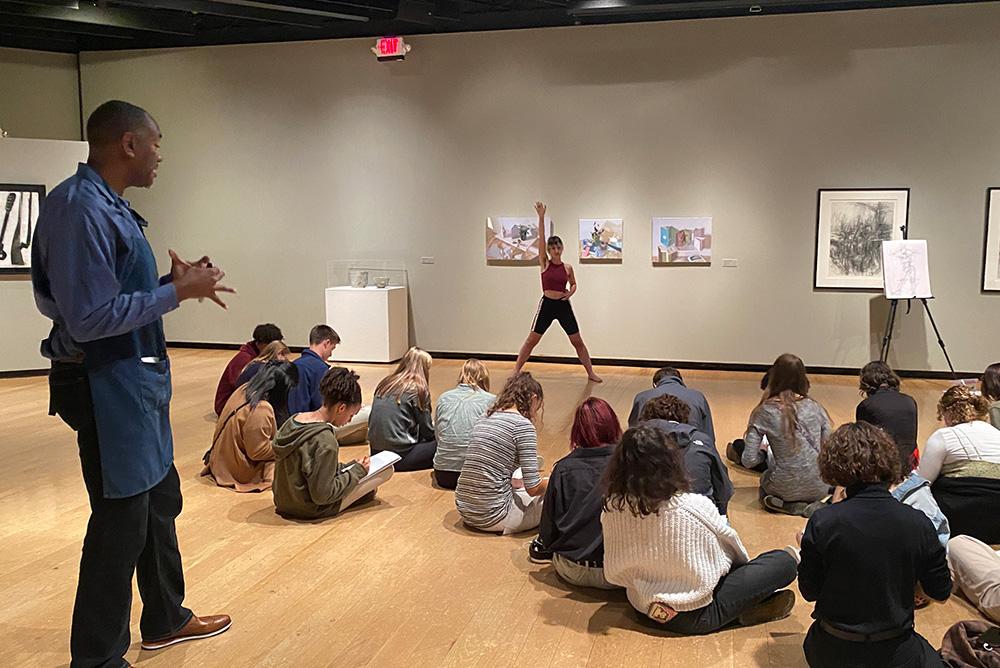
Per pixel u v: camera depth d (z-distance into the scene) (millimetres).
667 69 9258
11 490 5164
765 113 9078
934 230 8836
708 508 3162
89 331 2471
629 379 8891
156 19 9773
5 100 10594
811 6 8836
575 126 9570
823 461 2646
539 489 4328
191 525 4496
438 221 10094
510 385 4402
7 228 8859
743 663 3037
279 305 10719
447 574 3846
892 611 2494
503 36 9648
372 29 9969
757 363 9406
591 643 3191
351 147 10242
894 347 9039
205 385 8492
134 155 2660
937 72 8633
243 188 10641
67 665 3064
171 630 3162
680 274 9492
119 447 2652
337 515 4648
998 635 2861
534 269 9875
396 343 10031
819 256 9109
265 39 10344
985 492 3867
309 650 3146
